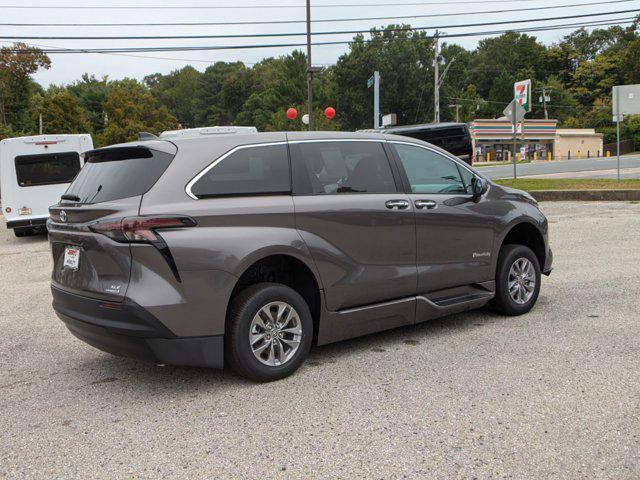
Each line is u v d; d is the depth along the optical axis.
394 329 5.62
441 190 5.39
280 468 3.11
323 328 4.58
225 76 112.88
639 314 5.74
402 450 3.25
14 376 4.74
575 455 3.13
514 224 5.79
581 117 97.00
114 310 3.89
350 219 4.62
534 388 4.03
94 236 4.00
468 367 4.50
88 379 4.60
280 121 38.94
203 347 4.01
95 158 4.61
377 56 63.88
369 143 5.03
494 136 65.88
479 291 5.61
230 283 4.05
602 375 4.22
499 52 112.25
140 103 76.38
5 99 65.88
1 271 10.27
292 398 4.04
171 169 4.07
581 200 16.27
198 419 3.76
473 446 3.27
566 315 5.83
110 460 3.26
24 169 14.85
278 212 4.29
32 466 3.23
